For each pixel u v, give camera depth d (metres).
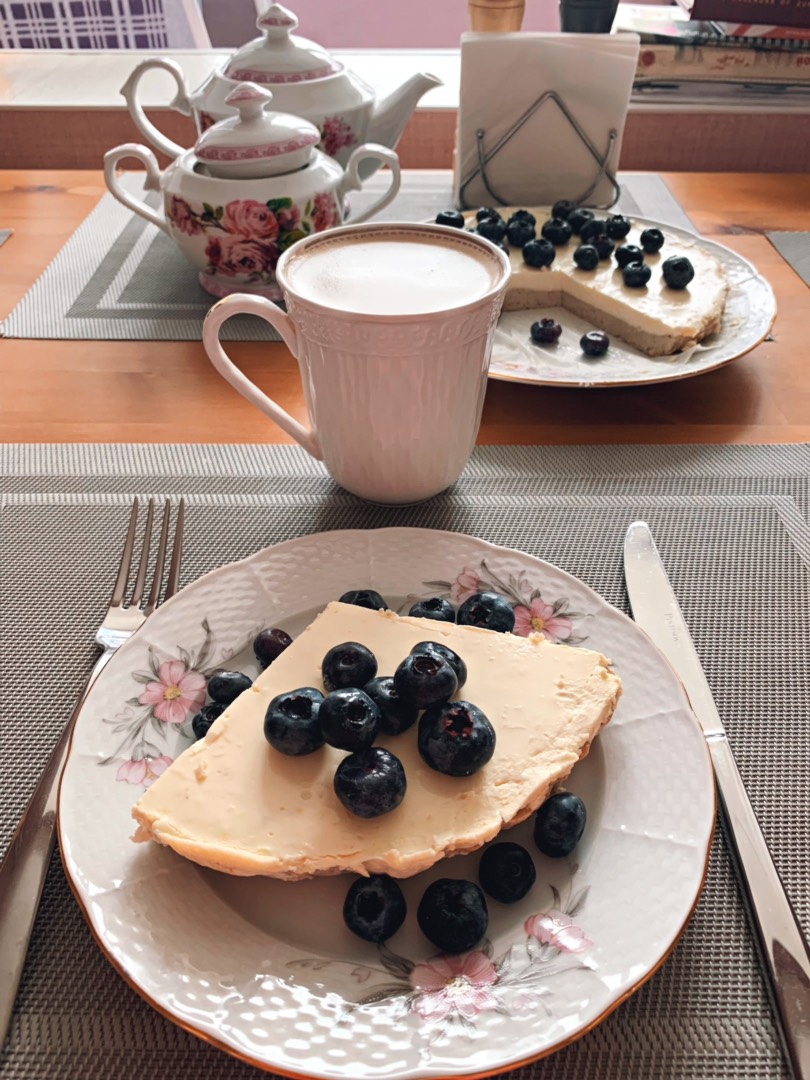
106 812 0.24
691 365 0.45
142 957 0.21
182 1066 0.20
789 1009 0.20
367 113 0.61
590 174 0.64
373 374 0.33
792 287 0.55
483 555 0.33
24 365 0.47
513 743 0.25
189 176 0.49
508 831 0.25
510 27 0.63
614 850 0.23
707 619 0.32
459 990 0.20
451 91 0.92
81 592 0.34
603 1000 0.19
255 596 0.31
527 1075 0.20
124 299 0.53
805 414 0.44
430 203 0.65
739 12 0.81
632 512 0.37
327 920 0.22
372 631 0.28
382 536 0.33
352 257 0.37
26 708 0.29
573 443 0.42
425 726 0.24
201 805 0.23
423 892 0.23
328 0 1.31
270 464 0.41
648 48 0.82
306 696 0.25
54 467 0.40
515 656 0.27
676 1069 0.20
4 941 0.22
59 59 1.03
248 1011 0.20
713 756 0.26
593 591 0.31
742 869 0.23
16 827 0.25
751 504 0.38
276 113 0.52
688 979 0.22
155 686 0.28
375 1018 0.20
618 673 0.28
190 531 0.36
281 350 0.49
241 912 0.22
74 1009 0.21
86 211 0.64
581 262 0.54
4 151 0.94
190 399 0.45
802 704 0.29
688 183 0.69
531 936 0.22
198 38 1.17
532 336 0.50
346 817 0.23
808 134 0.87
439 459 0.36
